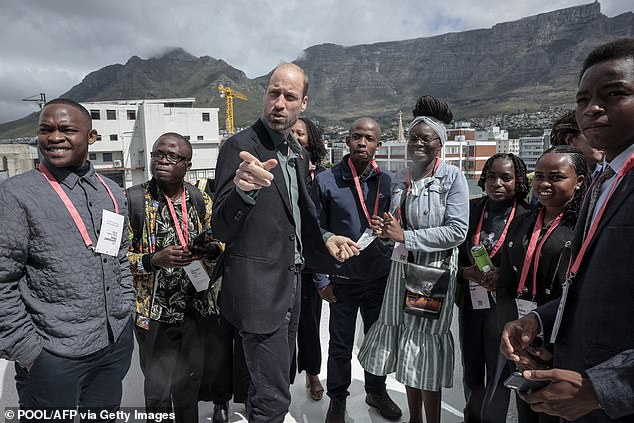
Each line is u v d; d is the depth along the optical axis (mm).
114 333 1609
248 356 1653
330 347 2426
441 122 2182
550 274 1673
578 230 1143
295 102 1568
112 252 1601
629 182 939
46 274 1435
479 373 2242
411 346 2119
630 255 893
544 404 896
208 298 2107
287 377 1687
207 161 49219
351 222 2402
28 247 1412
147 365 2070
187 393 2170
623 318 904
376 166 2510
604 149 1017
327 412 2408
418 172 2238
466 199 2088
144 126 46812
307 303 2643
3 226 1336
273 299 1558
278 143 1627
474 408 2236
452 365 2115
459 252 2332
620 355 874
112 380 1688
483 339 2195
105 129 47438
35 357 1405
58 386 1463
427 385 2053
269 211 1547
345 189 2441
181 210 2139
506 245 1900
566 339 1075
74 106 1508
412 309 2055
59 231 1447
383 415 2484
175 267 1952
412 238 2045
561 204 1727
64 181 1507
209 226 2191
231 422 2455
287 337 1686
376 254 2365
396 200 2295
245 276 1543
